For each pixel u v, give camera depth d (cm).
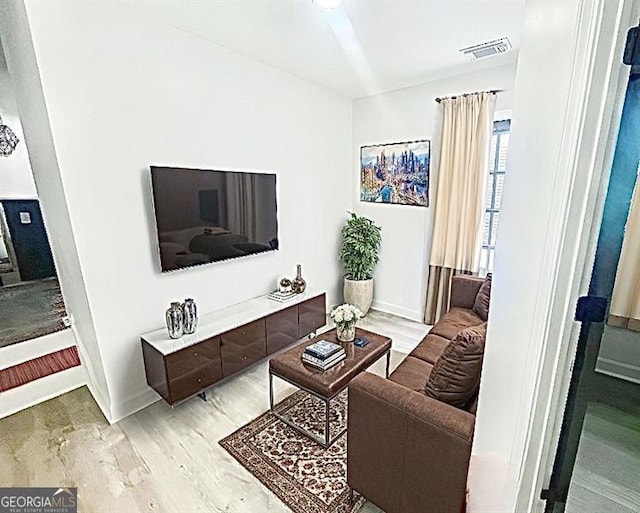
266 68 316
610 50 79
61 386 283
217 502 182
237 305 320
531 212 94
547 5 83
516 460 106
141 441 224
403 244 418
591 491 182
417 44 271
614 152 84
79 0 202
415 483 149
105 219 228
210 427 237
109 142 223
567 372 99
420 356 239
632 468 197
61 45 197
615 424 229
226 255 302
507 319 104
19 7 189
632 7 78
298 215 378
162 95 246
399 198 410
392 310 443
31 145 269
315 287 418
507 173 98
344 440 224
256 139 318
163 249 255
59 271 335
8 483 193
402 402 148
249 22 238
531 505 109
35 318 397
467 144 340
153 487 190
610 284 91
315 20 234
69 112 204
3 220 495
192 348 245
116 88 223
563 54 82
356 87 383
